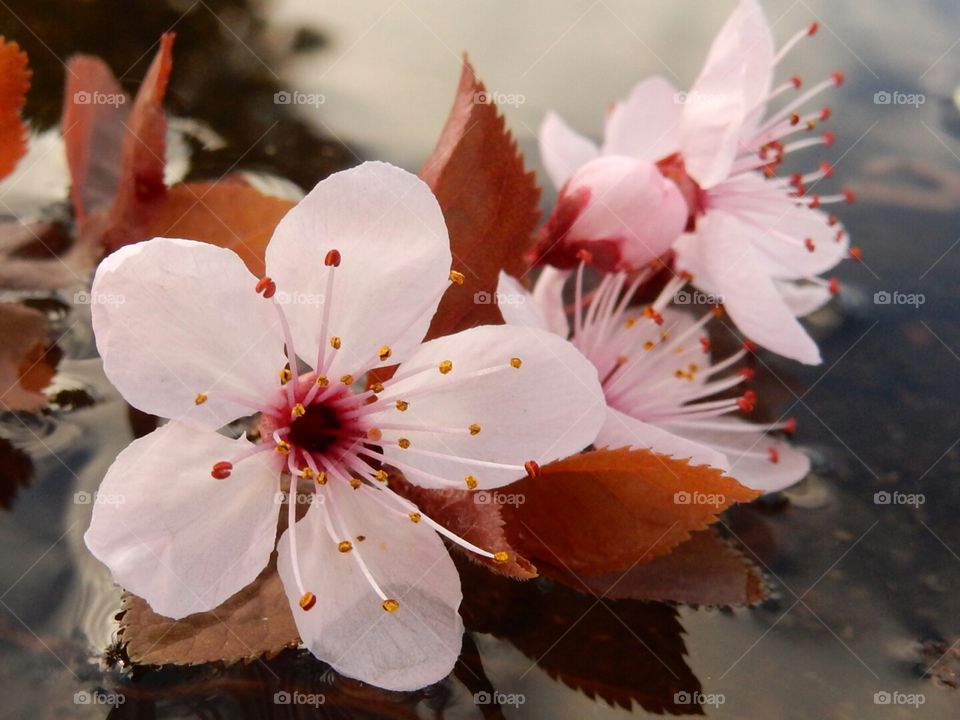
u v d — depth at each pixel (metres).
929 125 0.14
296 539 0.09
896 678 0.10
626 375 0.11
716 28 0.14
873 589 0.10
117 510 0.09
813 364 0.11
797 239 0.12
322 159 0.12
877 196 0.13
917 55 0.14
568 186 0.11
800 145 0.12
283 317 0.09
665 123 0.12
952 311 0.12
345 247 0.09
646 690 0.09
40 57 0.13
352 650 0.09
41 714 0.09
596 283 0.12
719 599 0.10
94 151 0.11
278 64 0.13
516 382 0.10
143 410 0.09
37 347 0.11
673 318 0.12
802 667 0.10
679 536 0.10
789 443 0.11
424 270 0.09
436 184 0.10
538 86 0.14
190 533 0.09
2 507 0.10
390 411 0.10
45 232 0.11
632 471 0.10
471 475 0.10
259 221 0.11
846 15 0.15
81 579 0.10
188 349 0.09
